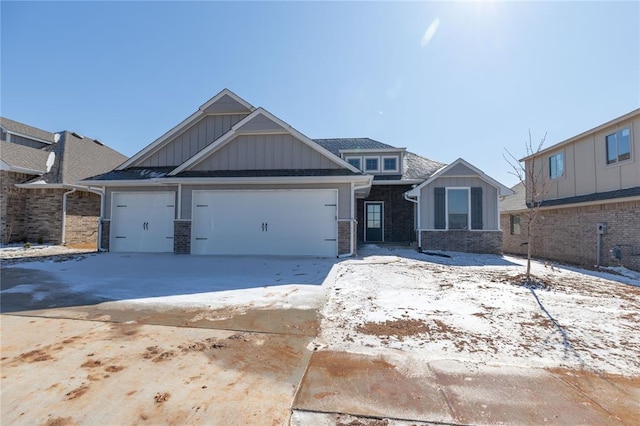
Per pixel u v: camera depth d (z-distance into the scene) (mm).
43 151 17016
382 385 2730
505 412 2355
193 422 2250
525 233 15203
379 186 16453
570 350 3404
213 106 13461
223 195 11219
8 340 3701
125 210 12188
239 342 3666
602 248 11016
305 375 2910
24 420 2271
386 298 5453
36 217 14859
